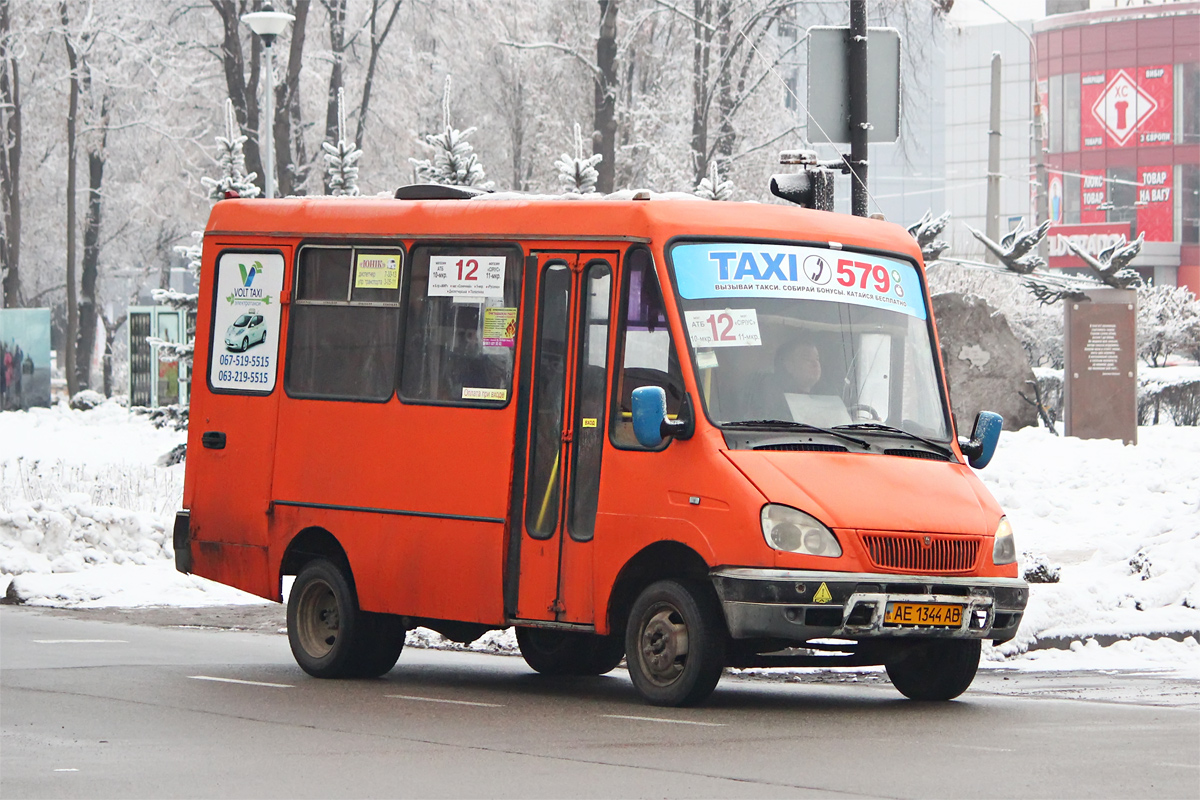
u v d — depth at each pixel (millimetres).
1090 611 25859
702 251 19375
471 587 20391
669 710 18484
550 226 20250
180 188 101375
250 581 22938
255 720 17672
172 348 47781
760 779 13844
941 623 18188
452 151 42969
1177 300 84500
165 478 49750
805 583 17594
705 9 83375
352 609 21875
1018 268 49031
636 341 19297
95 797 13133
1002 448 45938
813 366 19391
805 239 19984
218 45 92312
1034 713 18609
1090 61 187500
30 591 33188
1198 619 26219
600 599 19141
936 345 20547
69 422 79438
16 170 101375
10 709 18391
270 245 23219
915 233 46625
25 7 99875
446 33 93500
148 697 19531
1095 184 187500
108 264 120438
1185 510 36875
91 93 103062
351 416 21922
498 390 20438
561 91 89500
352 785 13641
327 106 94125
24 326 89562
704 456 18344
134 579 34312
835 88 29391
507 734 16641
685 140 85438
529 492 20000
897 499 18312
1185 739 16281
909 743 15969
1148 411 70625
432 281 21359
